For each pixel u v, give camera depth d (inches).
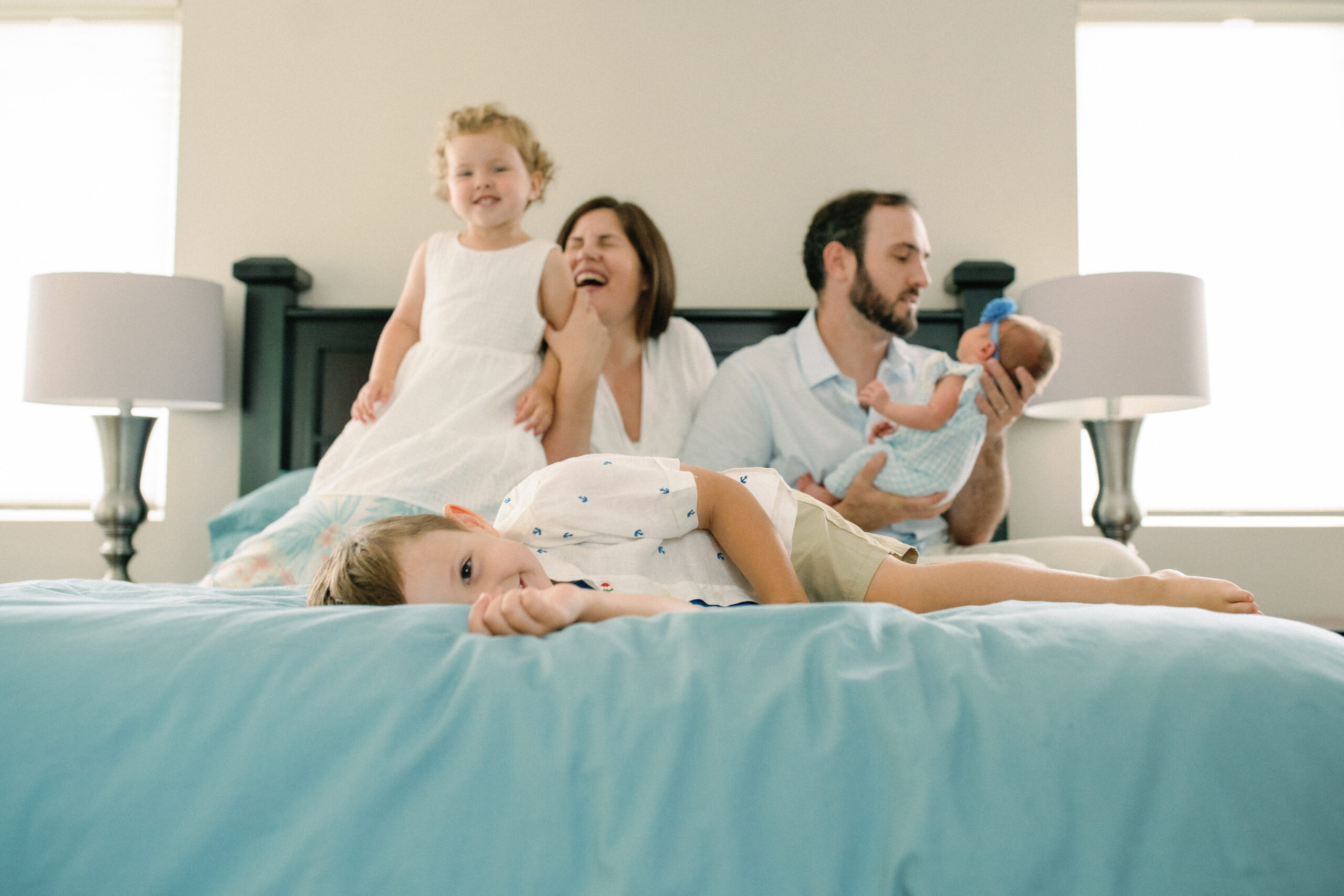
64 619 25.6
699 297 94.0
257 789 20.8
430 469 65.0
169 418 92.7
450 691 22.8
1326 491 94.7
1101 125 98.5
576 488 41.3
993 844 19.6
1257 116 98.0
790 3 95.7
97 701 22.5
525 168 77.4
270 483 85.3
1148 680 22.4
